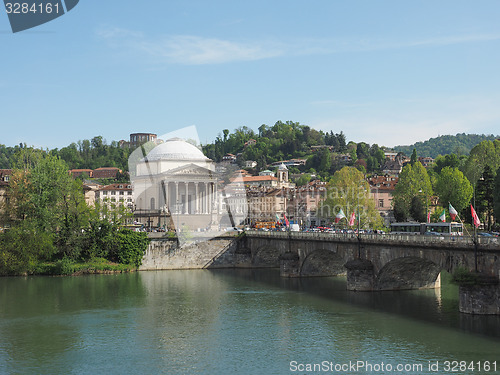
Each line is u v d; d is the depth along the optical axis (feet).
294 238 347.56
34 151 417.28
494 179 419.74
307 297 274.16
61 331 208.54
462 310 215.10
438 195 518.78
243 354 174.60
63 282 333.62
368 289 278.87
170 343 189.26
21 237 364.58
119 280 343.67
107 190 618.44
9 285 321.52
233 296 281.13
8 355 177.58
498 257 191.72
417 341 182.70
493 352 168.35
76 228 383.86
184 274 375.45
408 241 238.48
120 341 193.06
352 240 284.20
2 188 470.80
